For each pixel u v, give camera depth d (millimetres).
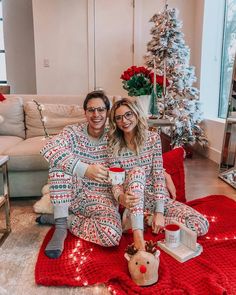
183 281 1396
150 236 1815
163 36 3723
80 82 4676
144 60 4273
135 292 1328
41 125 2965
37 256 1648
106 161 1895
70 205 1849
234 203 2369
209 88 4254
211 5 4086
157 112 2688
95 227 1720
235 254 1637
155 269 1369
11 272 1508
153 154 1904
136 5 4461
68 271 1479
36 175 2457
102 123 1844
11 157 2352
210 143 4055
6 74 5680
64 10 4480
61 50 4574
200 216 1829
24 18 5480
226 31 4098
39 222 2051
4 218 2168
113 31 4539
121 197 1718
